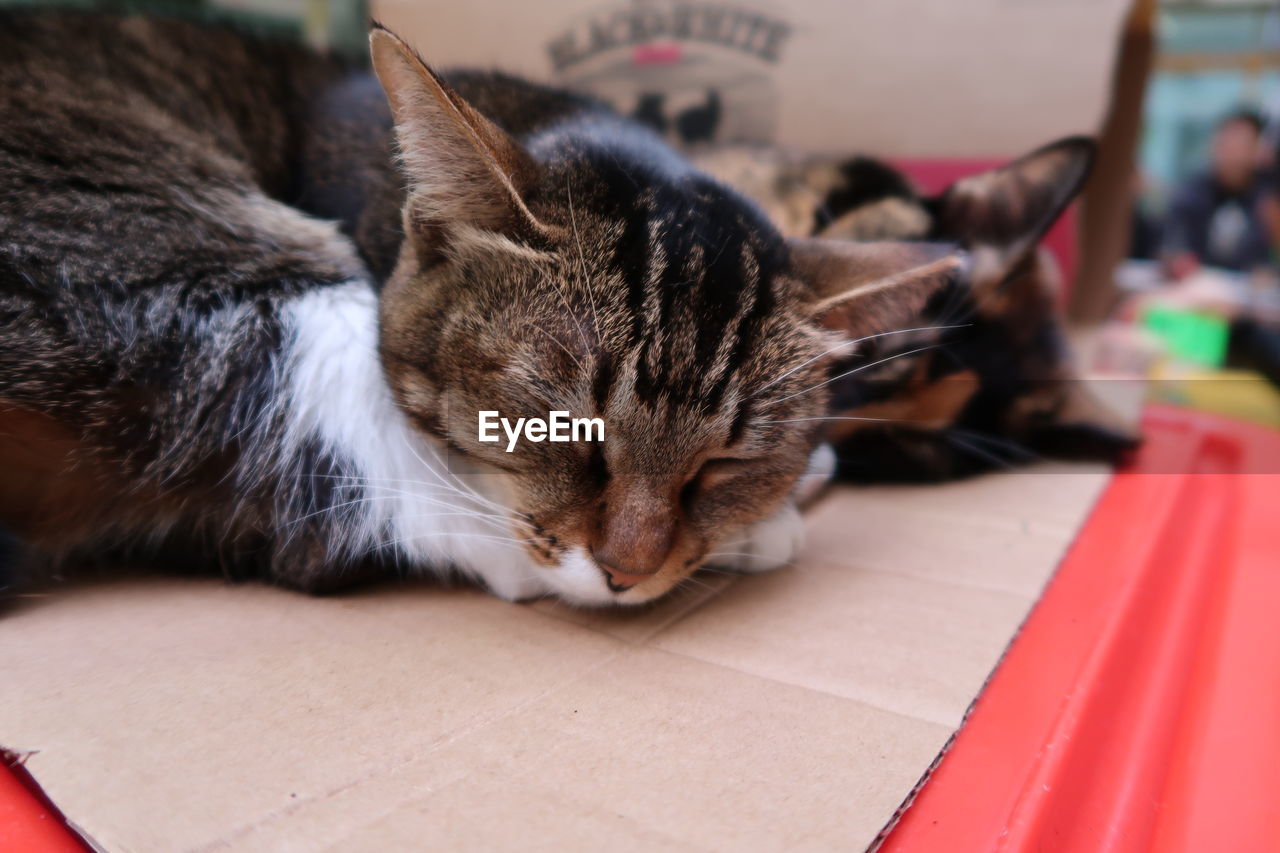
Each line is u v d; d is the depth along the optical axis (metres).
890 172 0.50
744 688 0.25
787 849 0.20
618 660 0.26
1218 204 0.94
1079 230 0.63
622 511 0.28
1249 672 0.28
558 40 0.63
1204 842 0.22
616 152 0.33
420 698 0.24
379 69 0.27
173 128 0.35
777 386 0.29
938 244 0.35
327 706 0.24
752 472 0.31
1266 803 0.23
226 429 0.30
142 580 0.31
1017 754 0.23
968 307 0.41
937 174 0.58
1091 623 0.29
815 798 0.21
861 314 0.32
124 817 0.20
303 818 0.20
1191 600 0.32
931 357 0.40
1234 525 0.39
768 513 0.32
